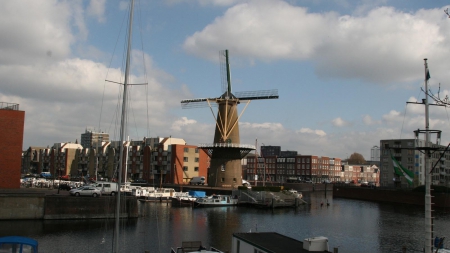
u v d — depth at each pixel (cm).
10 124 5809
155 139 14162
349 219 6962
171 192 8694
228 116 9912
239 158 10006
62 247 3994
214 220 6259
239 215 7012
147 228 5188
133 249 4047
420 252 4391
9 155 5784
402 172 7600
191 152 12800
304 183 16175
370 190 11475
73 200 5462
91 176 14950
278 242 2631
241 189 9094
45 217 5284
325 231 5641
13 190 5559
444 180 13262
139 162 13800
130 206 5881
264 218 6769
